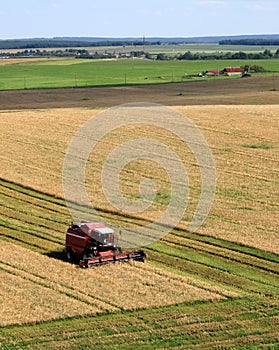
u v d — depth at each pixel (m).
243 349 41.16
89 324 44.19
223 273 55.50
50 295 48.56
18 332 42.78
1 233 65.94
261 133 118.25
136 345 41.31
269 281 53.88
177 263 57.81
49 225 68.75
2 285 50.34
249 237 63.91
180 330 43.53
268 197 79.00
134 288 50.28
